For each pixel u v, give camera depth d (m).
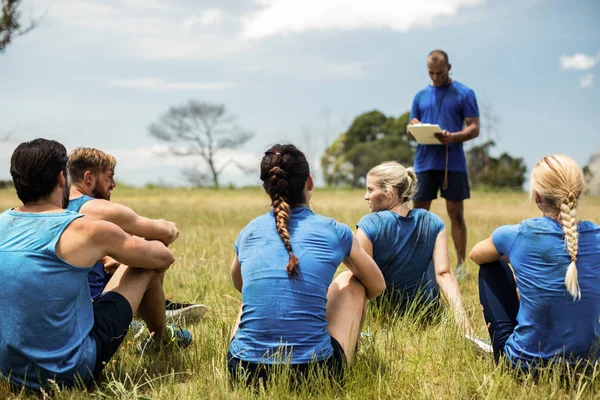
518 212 13.94
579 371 2.95
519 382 3.05
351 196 24.50
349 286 3.28
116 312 3.05
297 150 3.11
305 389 2.79
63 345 2.82
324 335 2.92
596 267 2.91
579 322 2.91
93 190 3.66
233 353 2.95
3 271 2.76
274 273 2.89
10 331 2.75
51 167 2.89
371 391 2.99
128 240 2.98
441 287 4.18
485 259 3.28
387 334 3.71
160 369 3.33
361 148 67.69
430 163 6.53
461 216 6.51
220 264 5.95
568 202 2.90
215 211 13.75
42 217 2.86
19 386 2.82
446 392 3.04
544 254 2.94
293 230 2.99
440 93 6.60
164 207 15.34
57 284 2.78
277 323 2.85
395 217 4.25
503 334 3.21
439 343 3.63
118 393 2.85
